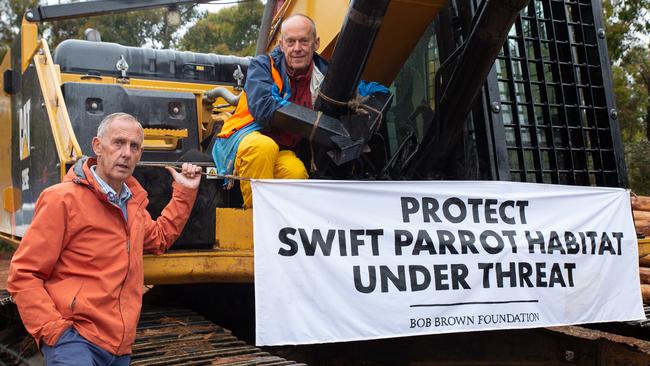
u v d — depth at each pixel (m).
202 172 3.48
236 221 3.65
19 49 5.22
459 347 4.71
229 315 4.22
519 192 3.96
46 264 2.71
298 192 3.47
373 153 4.55
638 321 4.36
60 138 3.94
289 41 3.84
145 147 4.55
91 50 5.63
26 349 3.90
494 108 4.30
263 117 3.72
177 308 4.01
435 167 4.45
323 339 3.41
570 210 4.08
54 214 2.72
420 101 4.68
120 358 2.80
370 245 3.57
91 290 2.74
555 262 3.98
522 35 4.51
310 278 3.43
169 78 5.84
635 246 4.25
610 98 4.68
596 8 4.75
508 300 3.82
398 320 3.57
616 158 4.61
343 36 3.57
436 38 4.54
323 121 3.73
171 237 3.26
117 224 2.84
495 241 3.83
